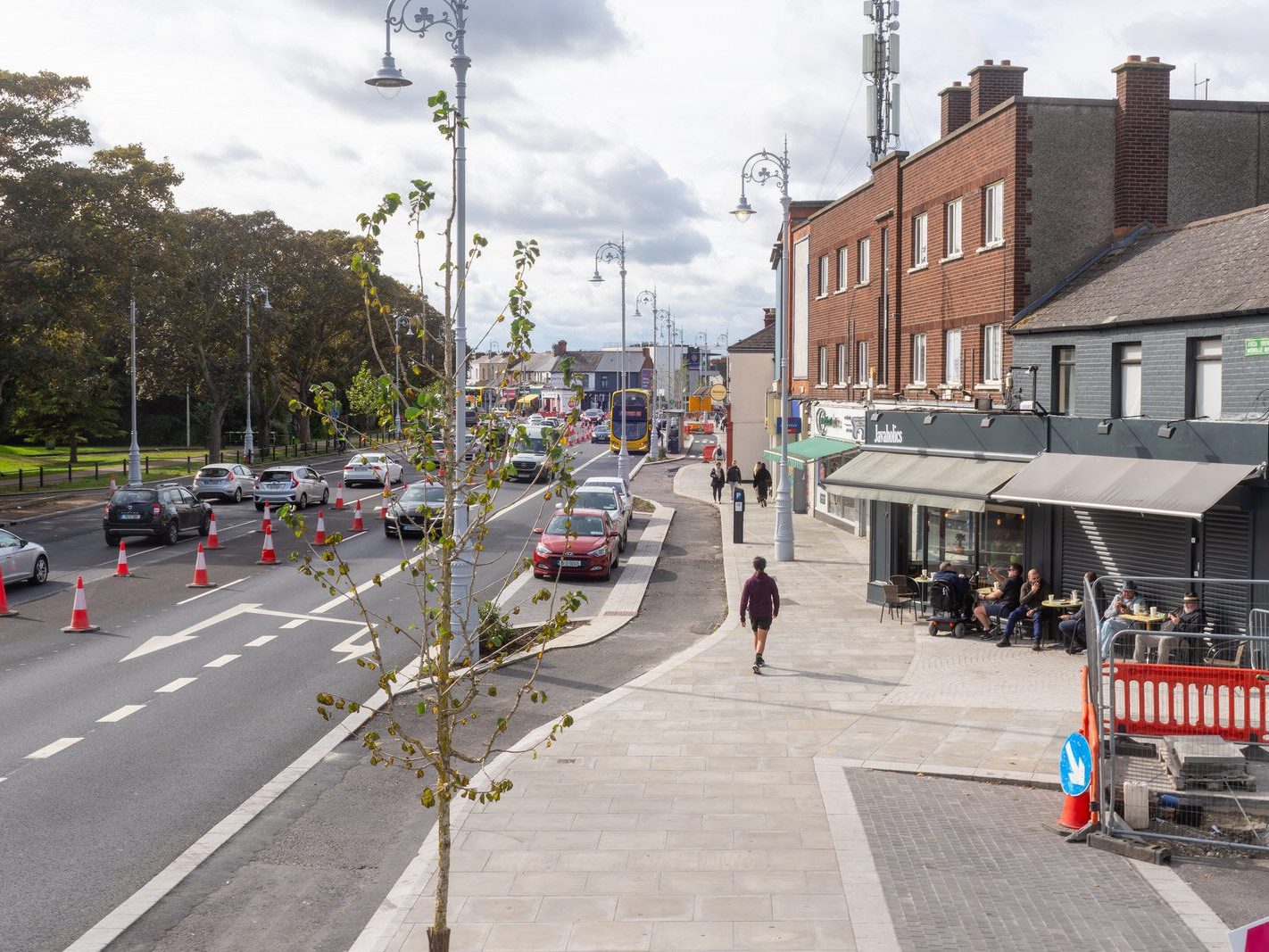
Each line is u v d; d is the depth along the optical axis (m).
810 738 13.59
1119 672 10.88
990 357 25.44
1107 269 22.53
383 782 12.16
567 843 10.07
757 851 9.84
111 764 12.56
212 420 70.50
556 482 7.96
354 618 21.61
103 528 36.47
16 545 24.75
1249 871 9.43
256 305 72.56
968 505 19.59
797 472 45.41
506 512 41.91
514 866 9.52
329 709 15.06
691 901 8.74
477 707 15.42
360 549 31.97
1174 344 18.77
